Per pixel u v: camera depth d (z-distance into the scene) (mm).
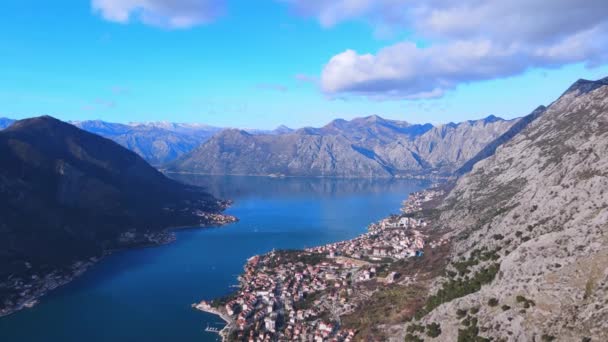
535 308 158000
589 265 158625
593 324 138500
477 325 170250
